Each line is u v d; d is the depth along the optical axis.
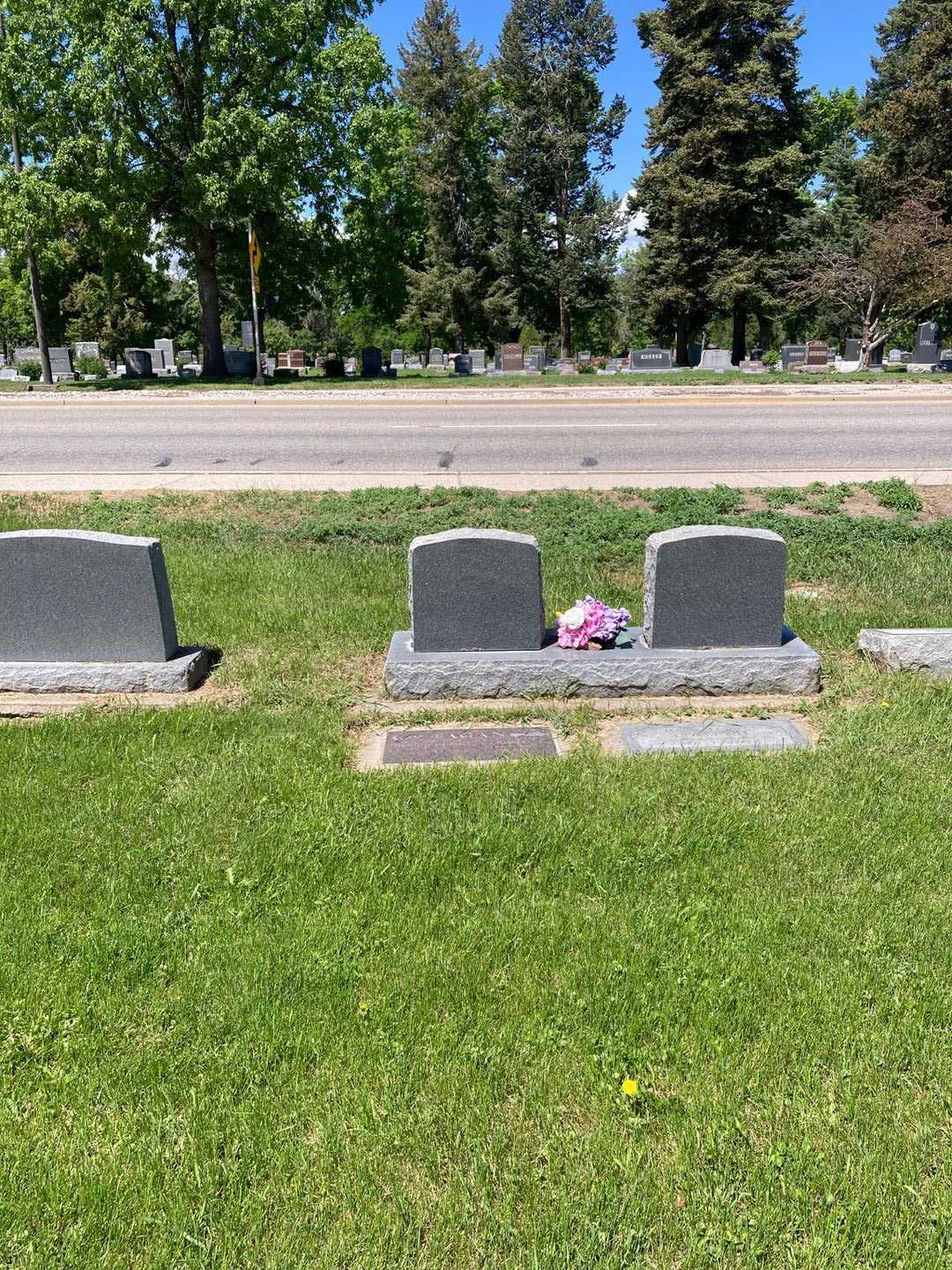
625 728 5.63
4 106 27.23
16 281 55.62
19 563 6.20
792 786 4.80
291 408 21.16
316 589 8.12
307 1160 2.70
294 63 28.84
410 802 4.67
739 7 41.59
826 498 10.54
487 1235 2.47
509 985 3.39
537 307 57.47
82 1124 2.84
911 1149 2.73
